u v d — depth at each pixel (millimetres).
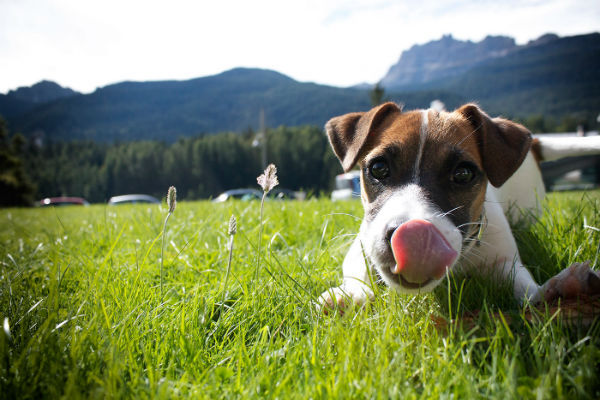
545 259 317
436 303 244
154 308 245
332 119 341
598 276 220
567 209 493
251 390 165
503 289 264
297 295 259
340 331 198
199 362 195
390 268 218
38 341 190
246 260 345
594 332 188
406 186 251
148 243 424
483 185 277
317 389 160
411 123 278
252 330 233
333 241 401
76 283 319
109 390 158
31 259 393
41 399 165
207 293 268
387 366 173
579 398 150
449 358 184
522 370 171
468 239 263
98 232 509
